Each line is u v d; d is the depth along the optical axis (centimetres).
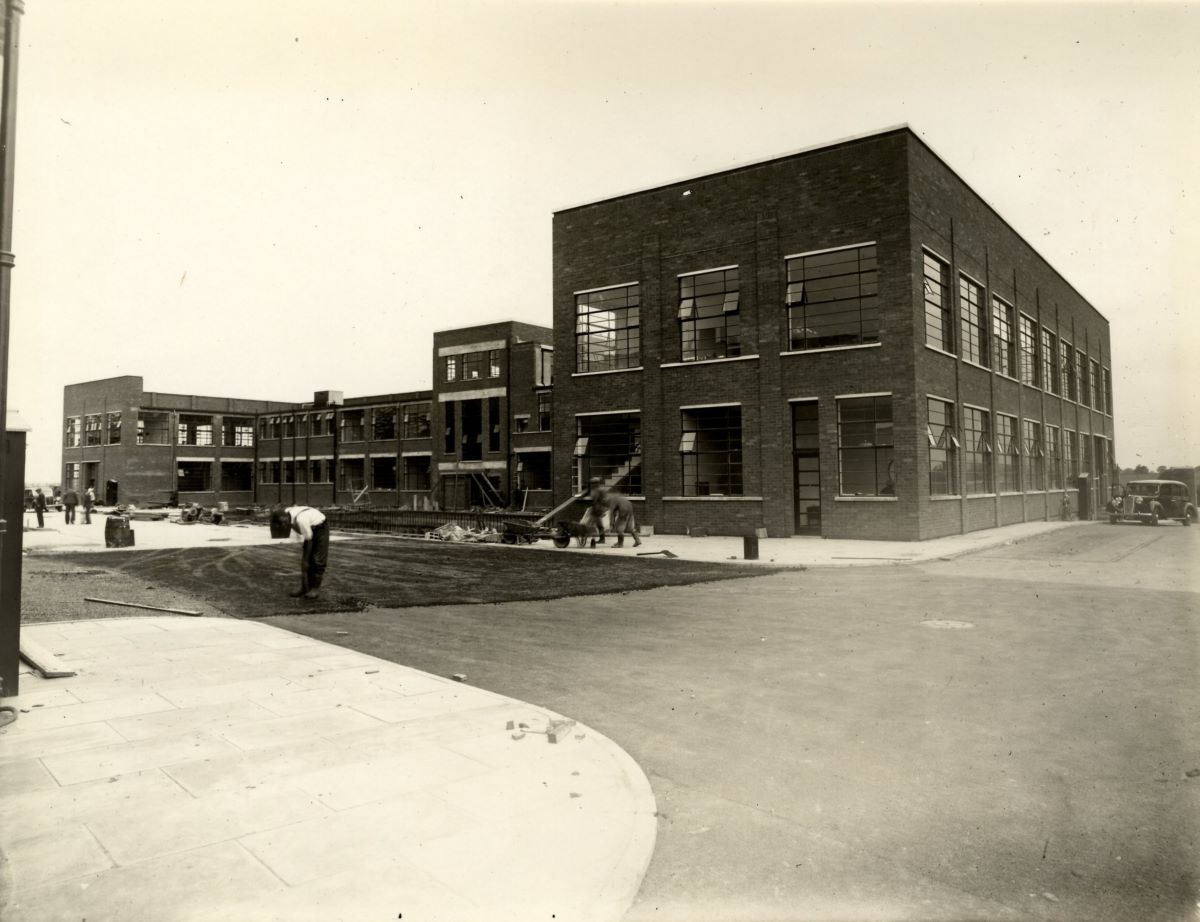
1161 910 329
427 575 1591
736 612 1114
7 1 541
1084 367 4400
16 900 317
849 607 1151
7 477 636
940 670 754
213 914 308
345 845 370
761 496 2531
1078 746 535
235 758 491
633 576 1555
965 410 2683
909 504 2266
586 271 3003
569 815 407
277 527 1263
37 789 438
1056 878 357
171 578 1553
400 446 5459
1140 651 832
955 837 400
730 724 590
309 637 925
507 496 4509
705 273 2712
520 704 623
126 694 650
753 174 2588
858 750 531
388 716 586
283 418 6444
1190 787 462
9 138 542
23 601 1205
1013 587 1361
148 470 6325
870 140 2361
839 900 338
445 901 320
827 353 2422
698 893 344
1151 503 3133
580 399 3002
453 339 4856
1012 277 3259
